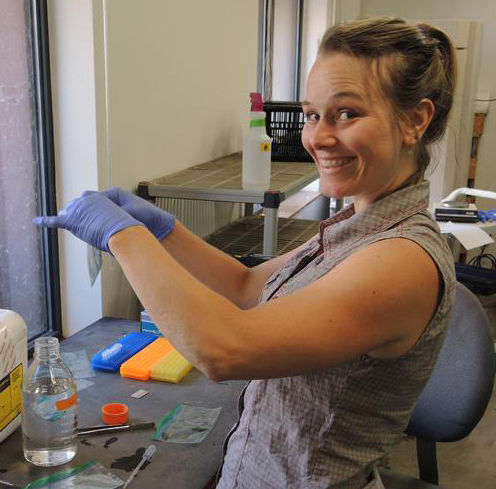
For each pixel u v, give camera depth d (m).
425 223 0.91
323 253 1.01
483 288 3.13
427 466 1.62
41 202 1.96
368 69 0.84
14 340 1.30
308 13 4.61
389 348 0.87
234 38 2.97
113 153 2.01
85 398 1.47
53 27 1.85
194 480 1.17
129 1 2.02
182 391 1.52
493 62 4.79
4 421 1.27
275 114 2.91
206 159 2.79
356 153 0.87
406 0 4.95
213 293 0.85
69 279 2.02
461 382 1.53
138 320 2.24
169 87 2.37
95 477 1.17
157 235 1.30
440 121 0.92
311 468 0.94
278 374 0.82
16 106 1.83
